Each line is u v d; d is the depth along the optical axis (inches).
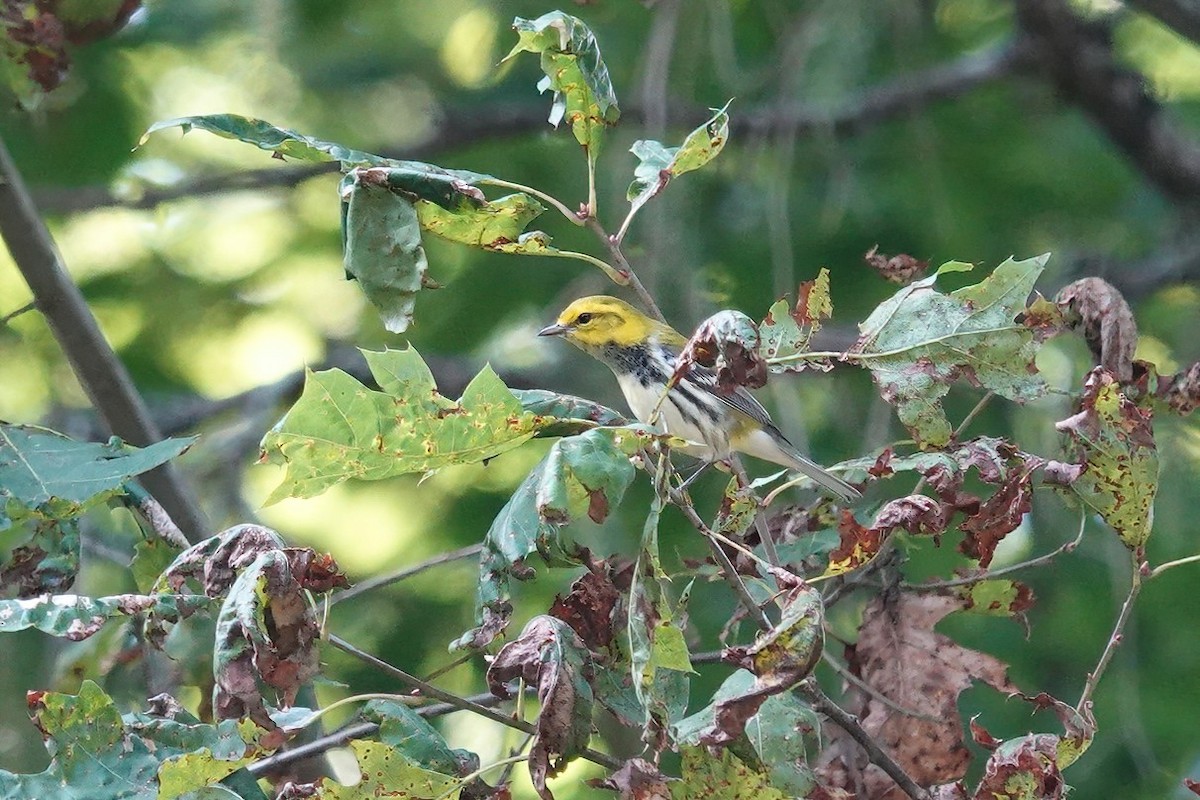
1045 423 514.9
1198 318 594.9
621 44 563.2
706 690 462.3
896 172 566.3
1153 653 525.0
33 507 235.6
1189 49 663.8
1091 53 573.0
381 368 199.9
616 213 507.8
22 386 593.3
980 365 232.4
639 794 203.6
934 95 576.1
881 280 548.4
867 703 277.1
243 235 636.1
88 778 202.4
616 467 194.1
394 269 217.3
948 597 280.1
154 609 201.0
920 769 272.1
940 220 546.0
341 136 596.7
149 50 574.9
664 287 491.5
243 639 190.1
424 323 581.6
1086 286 263.3
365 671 510.3
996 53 582.2
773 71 534.3
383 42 586.6
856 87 561.6
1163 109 583.5
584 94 224.1
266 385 597.3
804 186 562.9
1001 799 217.5
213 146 636.1
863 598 446.0
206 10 564.4
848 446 525.7
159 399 590.2
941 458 230.7
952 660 276.5
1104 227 589.6
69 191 545.0
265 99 589.6
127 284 621.6
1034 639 520.7
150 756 205.2
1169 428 518.0
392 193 218.8
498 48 581.6
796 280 544.1
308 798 206.1
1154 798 474.9
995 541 229.9
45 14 318.7
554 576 522.0
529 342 582.2
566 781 495.2
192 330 634.2
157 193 554.3
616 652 232.4
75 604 199.2
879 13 560.7
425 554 549.6
